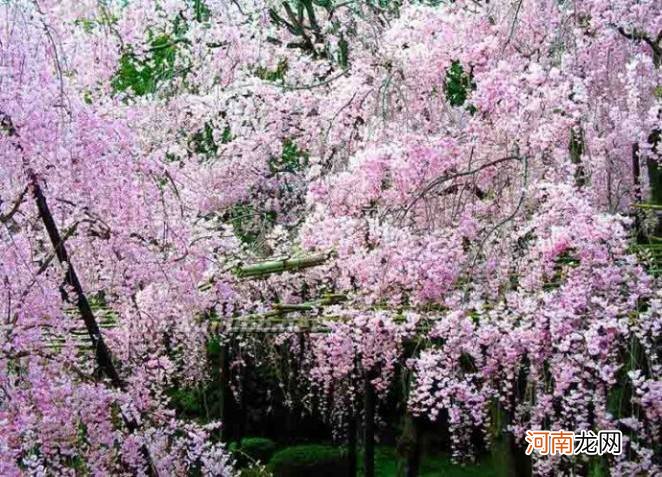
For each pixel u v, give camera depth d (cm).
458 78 640
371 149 484
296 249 611
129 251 399
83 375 372
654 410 344
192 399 728
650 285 384
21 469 344
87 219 376
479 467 696
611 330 358
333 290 575
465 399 401
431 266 441
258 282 582
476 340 400
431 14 570
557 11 524
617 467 355
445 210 504
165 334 559
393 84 543
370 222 462
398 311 472
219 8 588
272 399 786
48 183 357
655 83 462
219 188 653
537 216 438
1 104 321
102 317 484
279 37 775
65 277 398
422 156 471
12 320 344
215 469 405
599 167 491
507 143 474
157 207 418
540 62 533
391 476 693
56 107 339
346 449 742
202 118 644
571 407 388
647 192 523
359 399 658
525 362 441
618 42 500
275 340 611
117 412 399
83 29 509
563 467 412
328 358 524
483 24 553
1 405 333
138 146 392
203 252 437
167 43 613
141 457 377
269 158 675
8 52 327
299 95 650
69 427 350
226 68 638
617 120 473
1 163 327
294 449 744
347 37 757
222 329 544
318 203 508
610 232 381
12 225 378
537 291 413
